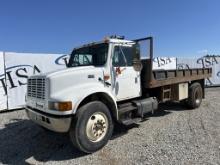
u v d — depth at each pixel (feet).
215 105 27.99
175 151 13.79
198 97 26.78
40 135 18.06
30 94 16.08
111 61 16.57
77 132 13.50
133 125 19.75
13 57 30.22
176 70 23.47
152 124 19.98
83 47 18.54
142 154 13.60
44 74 14.58
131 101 18.84
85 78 14.96
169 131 17.80
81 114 13.64
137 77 18.84
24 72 31.17
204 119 21.16
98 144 14.39
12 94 30.09
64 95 13.48
